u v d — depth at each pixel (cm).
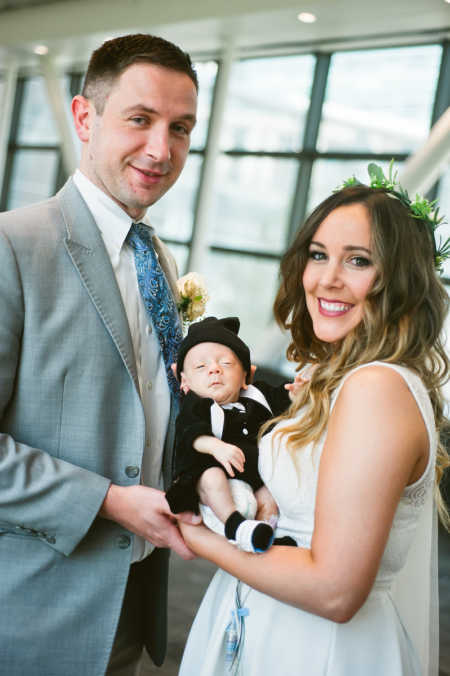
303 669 150
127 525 174
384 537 136
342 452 138
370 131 820
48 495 171
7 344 172
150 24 906
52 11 1052
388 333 154
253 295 938
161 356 203
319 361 182
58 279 179
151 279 201
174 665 330
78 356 178
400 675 151
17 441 178
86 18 991
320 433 154
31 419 177
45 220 183
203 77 995
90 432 179
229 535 149
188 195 1012
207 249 982
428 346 158
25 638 177
